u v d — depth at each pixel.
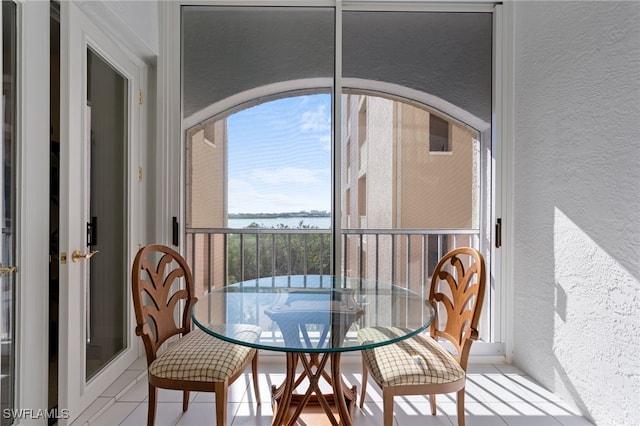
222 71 2.45
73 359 1.70
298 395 1.86
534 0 2.20
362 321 1.37
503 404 1.93
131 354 2.31
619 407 1.59
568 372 1.92
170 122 2.44
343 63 2.45
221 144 2.46
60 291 1.65
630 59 1.53
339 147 2.43
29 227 1.48
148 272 1.65
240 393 2.04
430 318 1.41
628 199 1.54
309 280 2.04
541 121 2.12
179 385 1.43
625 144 1.55
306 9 2.46
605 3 1.66
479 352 2.48
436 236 2.48
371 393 2.06
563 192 1.94
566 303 1.92
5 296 1.40
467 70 2.48
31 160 1.50
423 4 2.45
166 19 2.41
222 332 1.26
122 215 2.22
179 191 2.43
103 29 1.98
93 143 1.93
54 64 1.92
